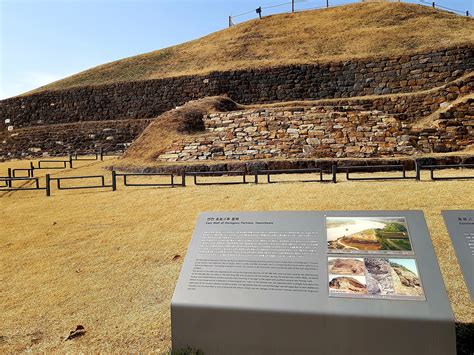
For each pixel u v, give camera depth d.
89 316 5.30
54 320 5.27
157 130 20.20
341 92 25.62
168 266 6.69
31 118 31.98
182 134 19.39
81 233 8.63
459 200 8.74
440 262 6.02
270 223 4.48
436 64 23.80
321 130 17.17
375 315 3.56
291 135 17.28
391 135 16.53
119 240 8.07
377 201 9.05
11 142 30.05
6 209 11.24
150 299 5.65
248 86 27.28
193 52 34.47
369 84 25.11
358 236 4.16
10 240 8.49
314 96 26.06
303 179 12.88
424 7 33.22
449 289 5.23
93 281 6.35
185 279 4.19
